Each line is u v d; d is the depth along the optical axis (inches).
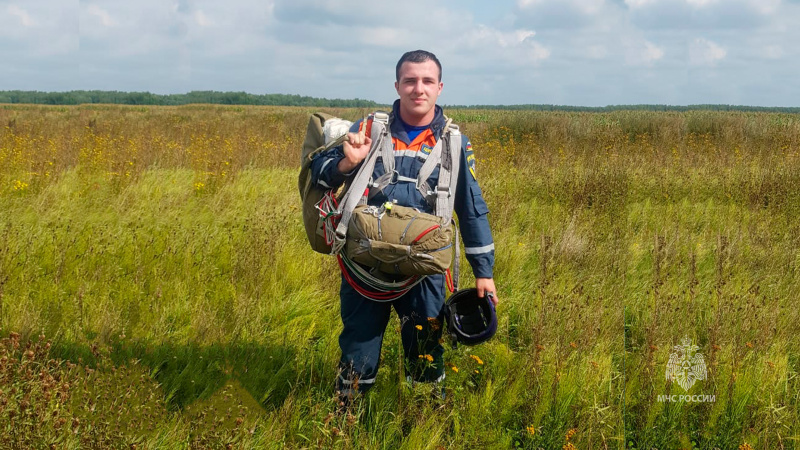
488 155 474.6
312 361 125.8
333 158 93.0
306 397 114.3
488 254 102.0
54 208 247.1
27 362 98.9
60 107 2015.3
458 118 1069.1
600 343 139.6
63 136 533.0
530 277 195.2
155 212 248.5
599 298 163.9
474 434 107.1
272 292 168.6
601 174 330.6
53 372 102.6
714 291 174.4
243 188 322.3
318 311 161.9
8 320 135.9
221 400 106.6
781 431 109.3
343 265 100.5
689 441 110.7
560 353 126.5
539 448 108.6
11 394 93.2
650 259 212.4
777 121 765.9
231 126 834.8
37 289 158.9
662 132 666.8
